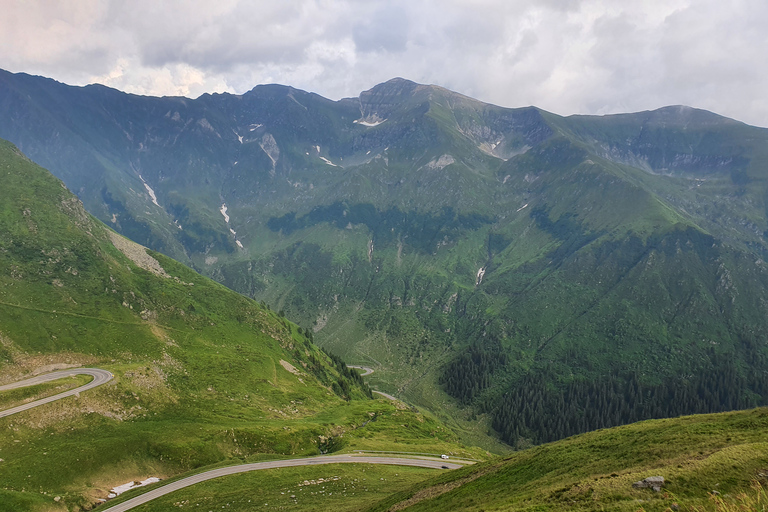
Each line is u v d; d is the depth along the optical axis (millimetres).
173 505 99312
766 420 66625
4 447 106125
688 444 64312
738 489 43438
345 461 131000
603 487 50656
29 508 91312
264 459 130125
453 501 74000
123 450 119250
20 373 141750
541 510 49438
